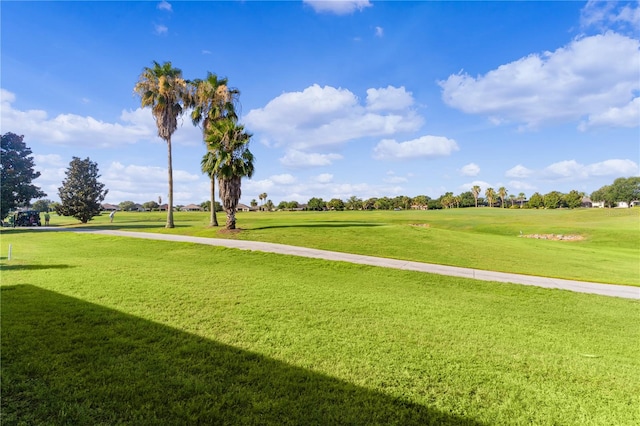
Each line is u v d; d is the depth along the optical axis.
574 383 4.55
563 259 18.42
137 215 80.00
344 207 126.25
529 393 4.21
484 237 27.00
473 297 10.00
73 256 15.68
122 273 10.70
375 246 19.91
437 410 3.75
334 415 3.53
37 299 7.32
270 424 3.33
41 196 44.75
